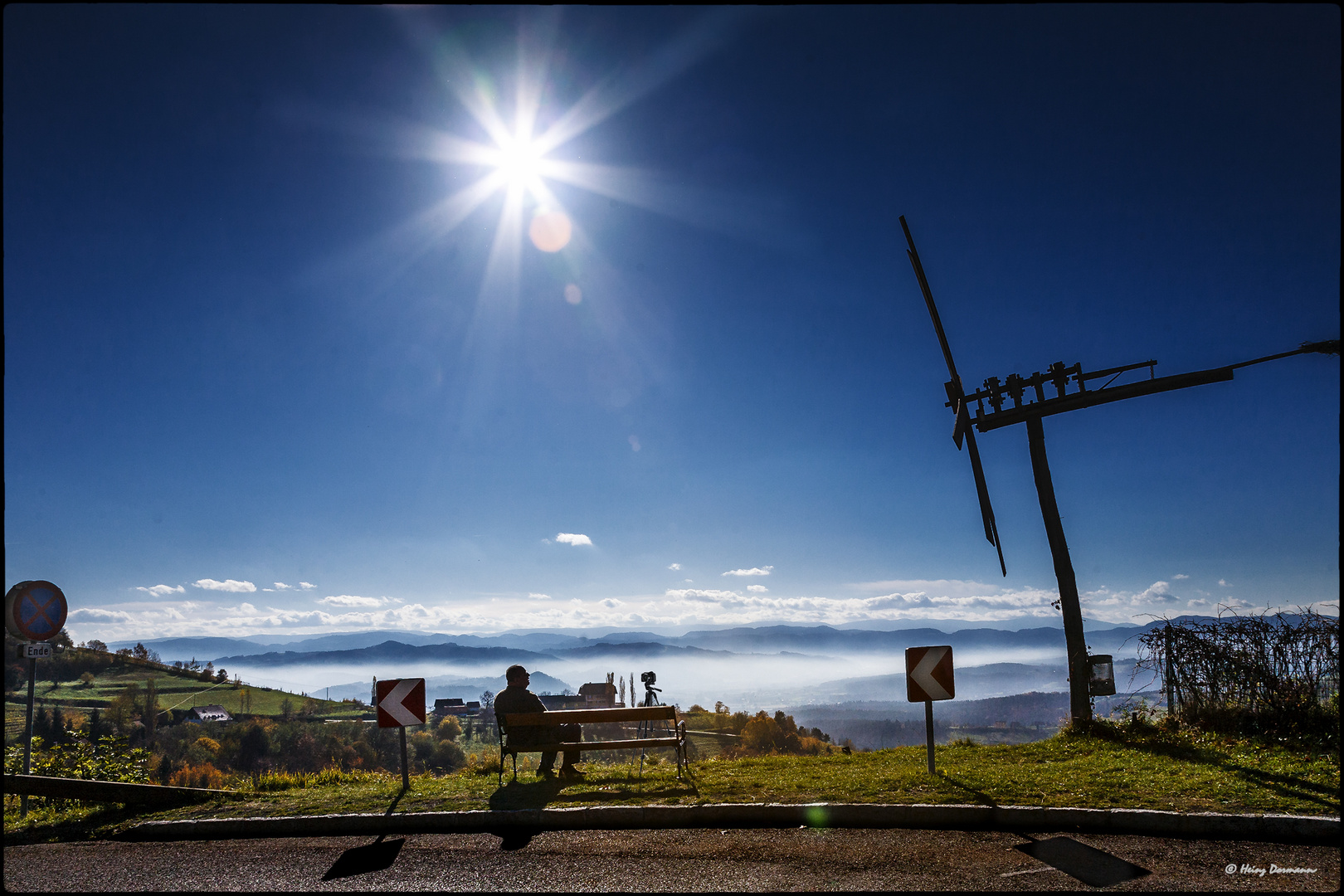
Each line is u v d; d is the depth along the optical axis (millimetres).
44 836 7508
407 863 6285
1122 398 12055
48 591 9430
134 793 8414
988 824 6746
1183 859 5684
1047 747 10422
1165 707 11086
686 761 9906
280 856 6609
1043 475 12461
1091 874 5434
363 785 9328
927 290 13055
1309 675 9961
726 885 5477
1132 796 7008
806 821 7055
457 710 166250
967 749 10758
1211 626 10836
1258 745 9555
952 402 12984
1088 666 11664
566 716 9492
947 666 8766
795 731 97812
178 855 6762
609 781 9016
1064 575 12211
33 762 10508
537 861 6215
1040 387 12469
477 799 8039
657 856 6230
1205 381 11625
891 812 6930
